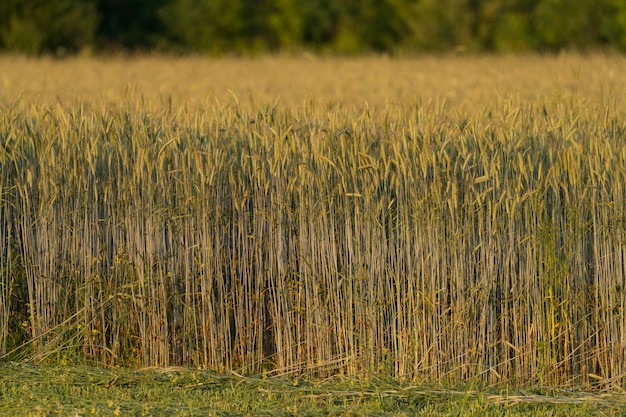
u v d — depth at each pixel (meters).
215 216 24.52
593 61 64.12
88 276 24.91
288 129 24.05
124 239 25.19
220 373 24.36
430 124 24.92
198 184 24.42
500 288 24.02
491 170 23.25
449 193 23.58
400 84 43.72
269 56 86.69
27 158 24.97
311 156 24.20
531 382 23.81
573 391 23.38
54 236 24.88
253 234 24.59
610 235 23.56
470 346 23.97
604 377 23.70
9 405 21.33
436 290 23.77
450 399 22.36
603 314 23.62
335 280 24.14
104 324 24.94
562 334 23.83
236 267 24.84
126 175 24.88
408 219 23.78
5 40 101.06
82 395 22.38
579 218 23.48
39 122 26.05
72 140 24.91
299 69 64.50
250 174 24.52
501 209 23.72
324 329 24.22
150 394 22.52
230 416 20.72
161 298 24.72
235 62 76.75
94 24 105.69
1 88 43.78
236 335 24.72
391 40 115.31
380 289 23.86
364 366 24.06
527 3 109.19
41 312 25.14
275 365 24.77
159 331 24.73
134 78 52.78
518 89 40.44
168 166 24.55
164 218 24.62
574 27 105.56
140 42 112.50
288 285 24.36
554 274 23.53
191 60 81.19
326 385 23.47
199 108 26.92
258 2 117.94
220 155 24.42
